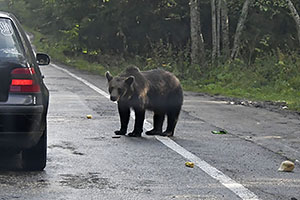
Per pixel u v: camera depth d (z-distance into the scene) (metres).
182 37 34.91
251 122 14.28
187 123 13.76
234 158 9.95
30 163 8.52
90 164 9.12
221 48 33.56
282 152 10.72
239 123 14.05
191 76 26.62
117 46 37.28
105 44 37.41
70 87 21.06
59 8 37.97
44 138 8.45
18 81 7.96
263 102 18.94
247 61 29.78
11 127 7.91
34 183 7.93
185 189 7.86
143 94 11.55
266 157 10.16
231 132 12.73
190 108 16.44
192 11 28.94
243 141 11.66
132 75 11.52
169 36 35.06
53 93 18.95
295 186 8.24
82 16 36.97
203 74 26.59
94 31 37.06
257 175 8.80
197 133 12.45
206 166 9.24
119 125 13.05
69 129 12.27
